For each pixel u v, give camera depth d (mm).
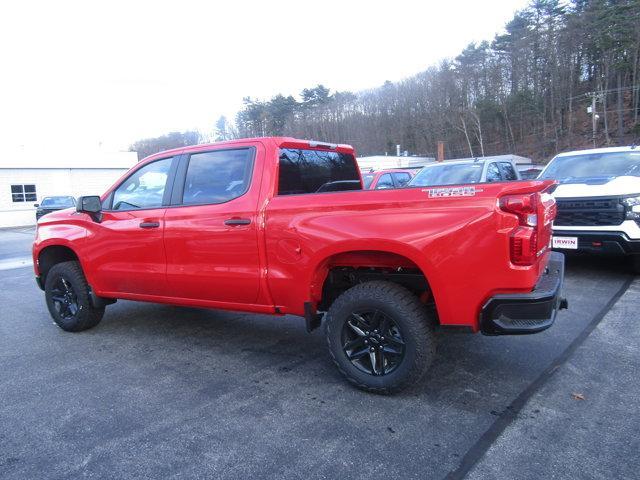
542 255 3439
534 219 3111
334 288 4070
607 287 6363
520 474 2598
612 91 60875
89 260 4957
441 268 3193
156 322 5676
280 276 3781
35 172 30484
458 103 78438
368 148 81250
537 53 70750
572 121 67938
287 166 4117
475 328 3240
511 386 3637
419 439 2967
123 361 4457
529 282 3053
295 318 5734
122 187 4836
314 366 4207
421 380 3791
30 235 21750
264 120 75875
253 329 5316
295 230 3658
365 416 3275
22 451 2971
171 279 4395
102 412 3451
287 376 4004
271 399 3584
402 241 3266
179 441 3037
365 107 83750
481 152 72562
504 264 3059
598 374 3785
